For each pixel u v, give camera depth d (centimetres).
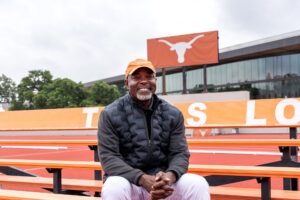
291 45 3378
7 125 506
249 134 1761
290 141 231
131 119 169
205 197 153
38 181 264
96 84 4850
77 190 258
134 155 169
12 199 206
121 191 148
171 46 2017
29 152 890
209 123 381
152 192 144
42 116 482
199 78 4647
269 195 179
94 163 215
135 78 172
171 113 175
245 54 3828
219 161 577
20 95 5025
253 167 187
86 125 443
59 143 297
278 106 341
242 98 1711
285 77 3766
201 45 1928
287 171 166
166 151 178
